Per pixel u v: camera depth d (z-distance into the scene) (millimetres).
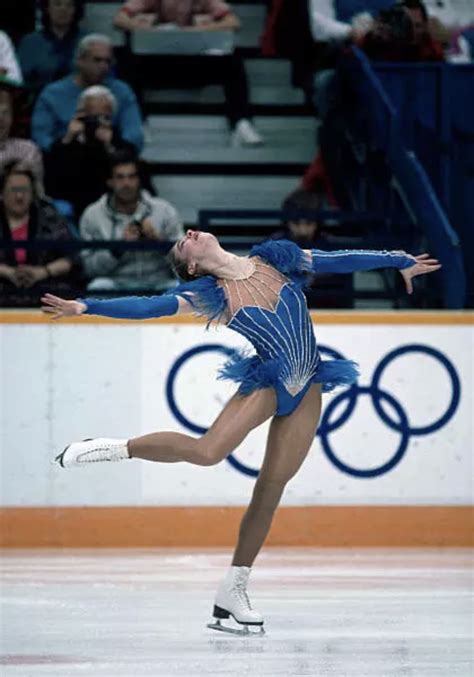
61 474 21281
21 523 21234
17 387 21234
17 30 28547
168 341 21344
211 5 29656
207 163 28594
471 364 21609
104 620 14758
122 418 21344
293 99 29922
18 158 26062
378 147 25828
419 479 21547
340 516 21469
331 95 28734
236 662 12359
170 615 15094
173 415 21344
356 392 21453
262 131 29312
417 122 27969
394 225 24109
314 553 20672
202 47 29734
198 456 13328
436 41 28984
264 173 28609
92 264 23953
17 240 22219
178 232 25172
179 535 21375
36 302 22969
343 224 26547
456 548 21422
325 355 21406
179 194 28422
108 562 19531
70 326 21281
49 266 23609
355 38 29312
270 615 15156
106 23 29656
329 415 21406
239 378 13633
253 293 13773
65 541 21281
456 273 23141
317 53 29688
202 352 21375
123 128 27359
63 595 16516
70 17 28016
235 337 21344
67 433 21312
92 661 12391
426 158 27875
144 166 26688
